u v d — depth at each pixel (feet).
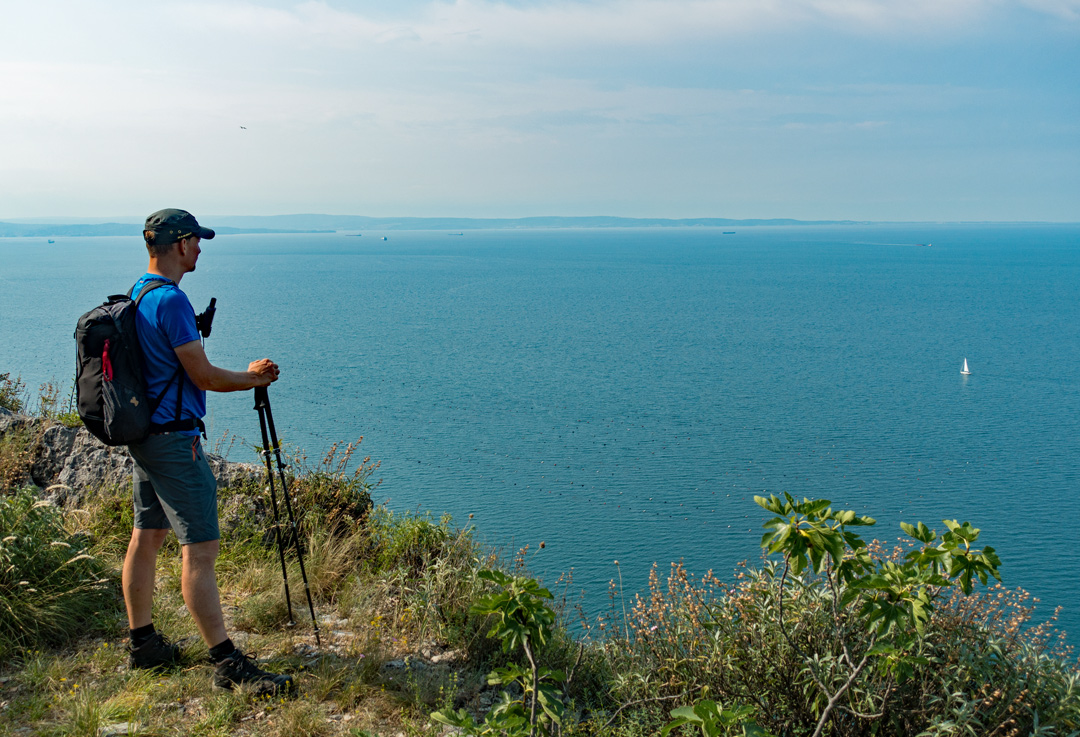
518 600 10.26
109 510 19.13
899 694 11.49
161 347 12.75
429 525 19.57
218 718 11.83
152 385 12.74
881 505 190.70
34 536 15.35
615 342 492.13
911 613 9.62
